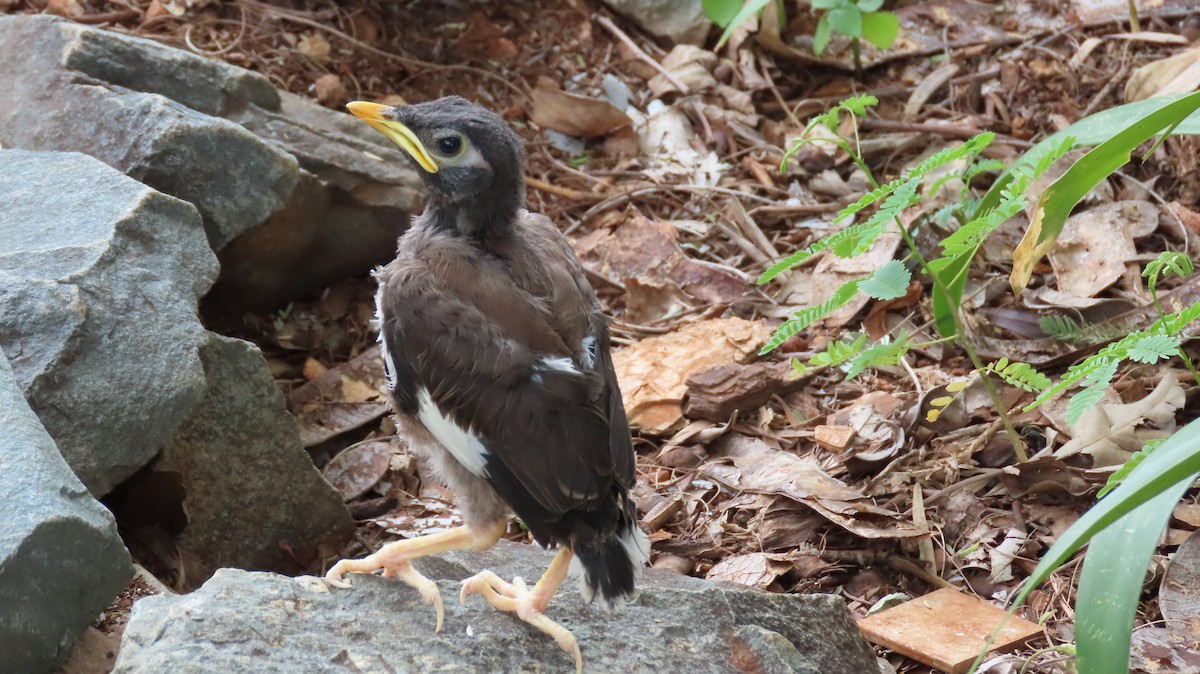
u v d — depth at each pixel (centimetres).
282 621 608
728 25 1305
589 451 614
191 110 998
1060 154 764
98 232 809
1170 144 1199
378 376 1040
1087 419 920
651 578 752
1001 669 749
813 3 1239
